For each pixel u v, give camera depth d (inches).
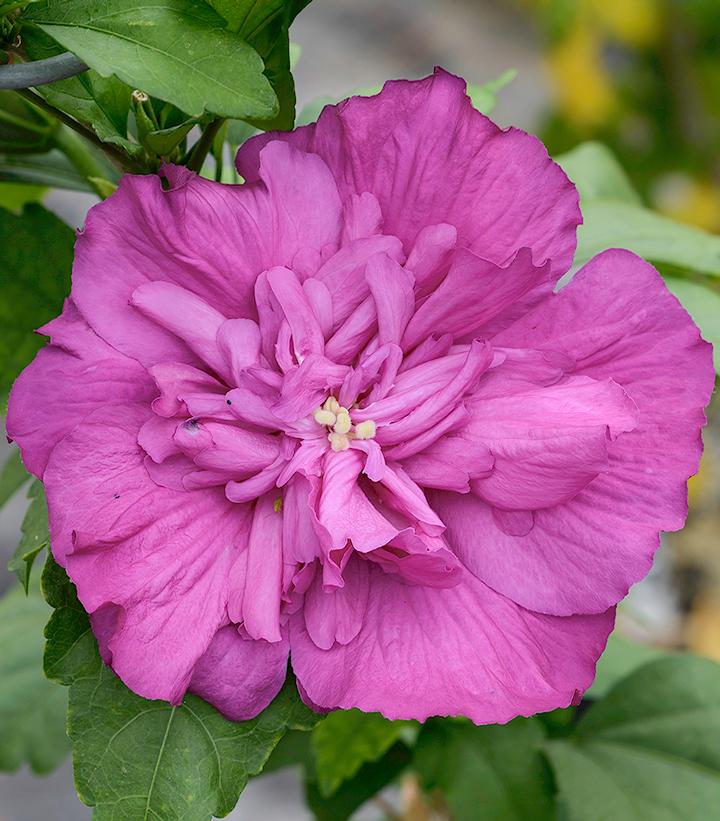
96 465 12.6
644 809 16.1
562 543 12.9
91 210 12.6
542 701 12.7
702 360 12.9
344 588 12.8
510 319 13.1
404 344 13.2
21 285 14.6
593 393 12.8
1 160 15.1
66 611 12.8
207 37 12.7
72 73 12.7
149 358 12.8
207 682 12.6
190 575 12.6
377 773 16.9
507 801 15.8
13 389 12.6
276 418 12.7
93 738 12.7
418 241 12.9
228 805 12.7
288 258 12.9
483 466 12.9
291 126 13.8
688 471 12.9
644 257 15.4
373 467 12.8
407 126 12.9
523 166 12.9
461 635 12.9
